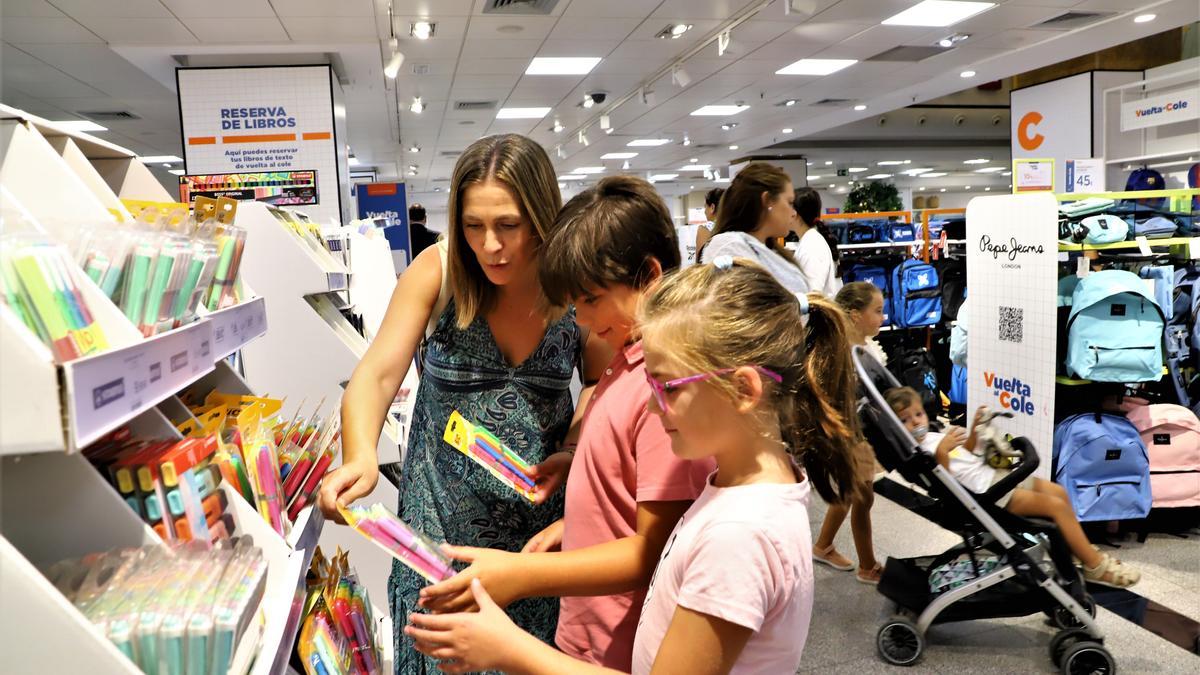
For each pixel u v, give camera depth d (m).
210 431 1.17
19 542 0.84
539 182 1.28
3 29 6.27
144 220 1.24
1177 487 3.68
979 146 17.41
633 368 1.10
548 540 1.28
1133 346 3.54
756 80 9.63
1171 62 8.91
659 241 1.08
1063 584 2.66
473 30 7.02
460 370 1.40
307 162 7.10
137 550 0.86
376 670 1.64
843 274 6.51
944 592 2.71
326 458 1.57
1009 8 7.08
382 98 9.83
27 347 0.64
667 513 1.03
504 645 0.95
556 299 1.12
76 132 1.23
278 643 0.98
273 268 2.80
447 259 1.45
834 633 2.97
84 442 0.67
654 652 0.95
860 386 2.78
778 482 0.94
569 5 6.41
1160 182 7.10
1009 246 3.70
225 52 7.02
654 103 10.97
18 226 0.80
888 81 9.99
